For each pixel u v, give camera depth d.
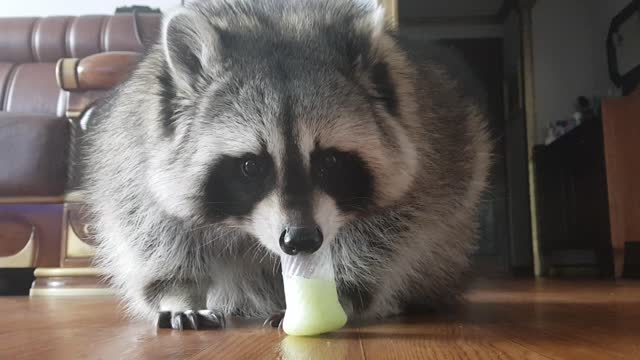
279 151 0.32
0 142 0.67
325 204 0.32
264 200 0.32
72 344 0.28
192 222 0.35
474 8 1.42
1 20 1.09
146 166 0.36
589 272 1.08
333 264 0.36
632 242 0.96
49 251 0.68
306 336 0.29
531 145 1.28
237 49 0.34
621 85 1.19
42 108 1.02
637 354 0.23
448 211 0.40
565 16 1.31
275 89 0.32
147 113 0.36
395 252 0.37
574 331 0.30
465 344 0.26
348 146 0.33
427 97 0.40
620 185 0.97
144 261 0.37
